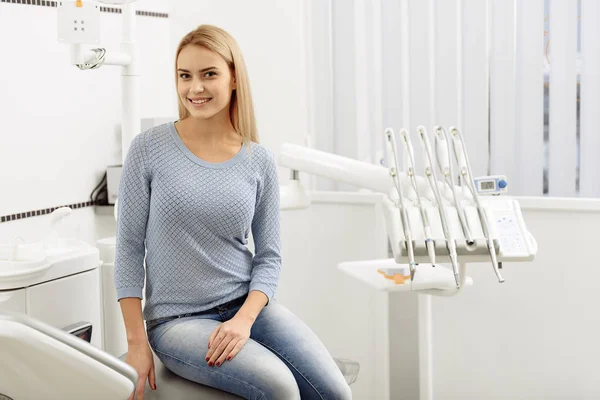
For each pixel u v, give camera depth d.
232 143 1.91
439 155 2.09
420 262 1.99
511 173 2.79
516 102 2.76
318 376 1.77
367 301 2.85
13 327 1.33
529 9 2.70
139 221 1.85
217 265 1.86
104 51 2.22
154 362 1.86
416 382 2.88
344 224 2.85
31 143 2.59
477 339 2.76
